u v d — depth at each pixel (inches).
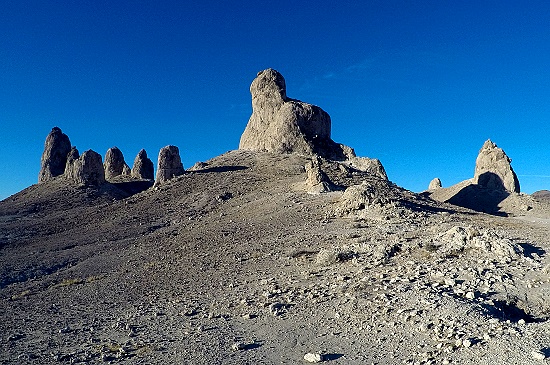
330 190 2150.6
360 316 640.4
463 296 669.9
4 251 1899.6
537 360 427.5
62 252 1753.2
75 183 3353.8
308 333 610.9
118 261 1465.3
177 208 2386.8
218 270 1110.4
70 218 2449.6
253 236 1489.9
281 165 2950.3
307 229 1462.8
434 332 543.2
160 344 619.2
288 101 3614.7
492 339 496.4
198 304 829.2
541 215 2315.5
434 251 940.6
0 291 1248.8
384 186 2449.6
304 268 980.6
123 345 628.4
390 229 1269.7
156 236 1828.2
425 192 3462.1
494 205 2706.7
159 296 941.2
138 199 2637.8
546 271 754.2
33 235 2171.5
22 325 809.5
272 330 637.3
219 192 2546.8
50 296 1091.3
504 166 3061.0
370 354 515.8
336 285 805.9
